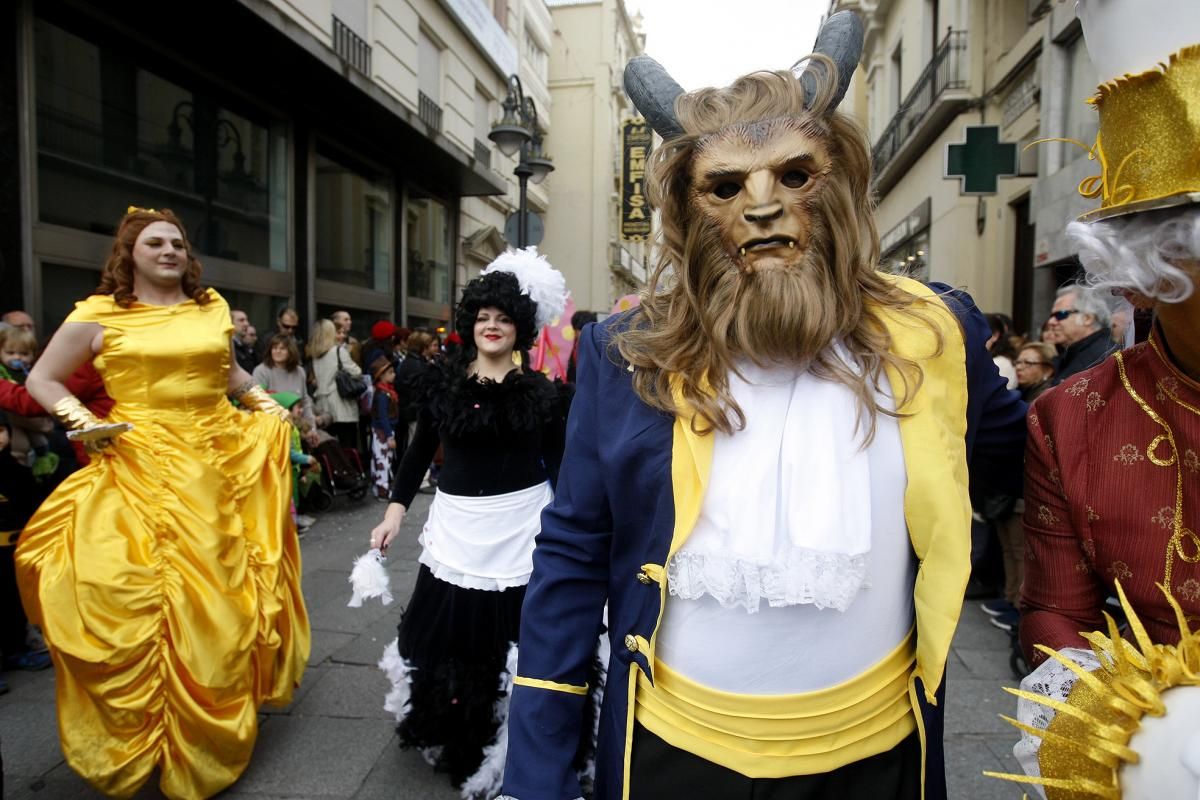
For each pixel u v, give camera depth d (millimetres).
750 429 920
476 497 2178
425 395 2207
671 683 967
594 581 1079
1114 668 795
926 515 884
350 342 7215
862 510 874
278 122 8508
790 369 929
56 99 5734
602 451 1008
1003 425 1072
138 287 2273
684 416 923
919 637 908
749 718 918
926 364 910
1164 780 687
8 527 2939
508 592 2168
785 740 914
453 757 2158
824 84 914
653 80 992
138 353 2182
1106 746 736
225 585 2168
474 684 2127
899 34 15062
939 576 886
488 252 15078
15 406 2238
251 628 2199
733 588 889
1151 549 866
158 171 6828
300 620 2547
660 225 1005
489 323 2193
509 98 7332
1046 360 3523
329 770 2322
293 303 8766
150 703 2023
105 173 6227
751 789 915
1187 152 700
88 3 5906
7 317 3943
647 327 1025
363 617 3678
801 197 897
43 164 5621
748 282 899
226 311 2404
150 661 2031
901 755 947
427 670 2199
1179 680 729
